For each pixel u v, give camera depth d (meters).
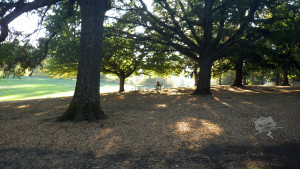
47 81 58.69
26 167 4.59
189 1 15.95
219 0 14.57
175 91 21.91
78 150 5.55
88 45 8.55
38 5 7.77
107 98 16.92
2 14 7.18
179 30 15.99
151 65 23.59
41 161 4.89
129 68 24.67
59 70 24.00
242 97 15.02
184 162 4.70
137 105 12.88
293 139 5.97
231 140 6.05
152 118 8.95
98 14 8.69
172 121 8.37
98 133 6.87
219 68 28.28
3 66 11.55
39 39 11.26
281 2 15.59
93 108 8.62
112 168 4.49
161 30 15.99
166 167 4.47
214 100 13.96
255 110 10.01
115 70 25.23
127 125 7.79
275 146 5.52
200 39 17.61
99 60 8.88
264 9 16.64
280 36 14.50
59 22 11.28
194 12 14.75
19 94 28.36
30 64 11.38
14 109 12.43
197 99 14.67
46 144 5.99
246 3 13.46
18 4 7.29
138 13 15.56
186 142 5.96
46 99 17.28
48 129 7.35
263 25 15.60
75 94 8.70
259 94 16.69
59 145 5.91
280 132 6.58
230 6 13.87
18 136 6.69
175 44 16.73
